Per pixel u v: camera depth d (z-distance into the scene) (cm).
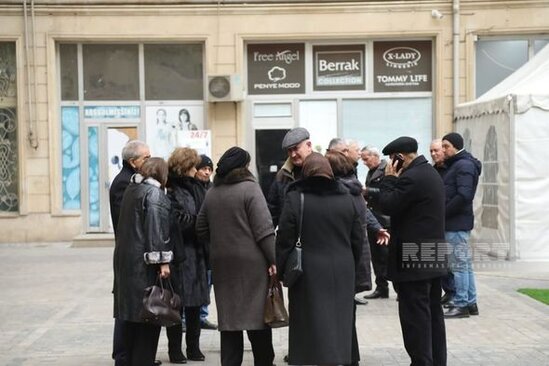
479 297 1017
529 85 1250
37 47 1645
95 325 894
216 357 745
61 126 1683
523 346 763
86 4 1639
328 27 1645
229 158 629
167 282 628
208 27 1647
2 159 1669
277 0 1638
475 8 1631
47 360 743
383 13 1642
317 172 597
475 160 891
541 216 1210
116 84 1684
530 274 1197
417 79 1675
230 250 618
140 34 1647
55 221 1652
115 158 1683
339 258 595
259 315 614
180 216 697
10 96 1666
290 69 1680
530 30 1630
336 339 585
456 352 741
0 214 1655
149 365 645
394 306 979
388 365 704
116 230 672
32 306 1008
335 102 1683
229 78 1622
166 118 1681
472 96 1641
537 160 1209
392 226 649
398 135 1681
